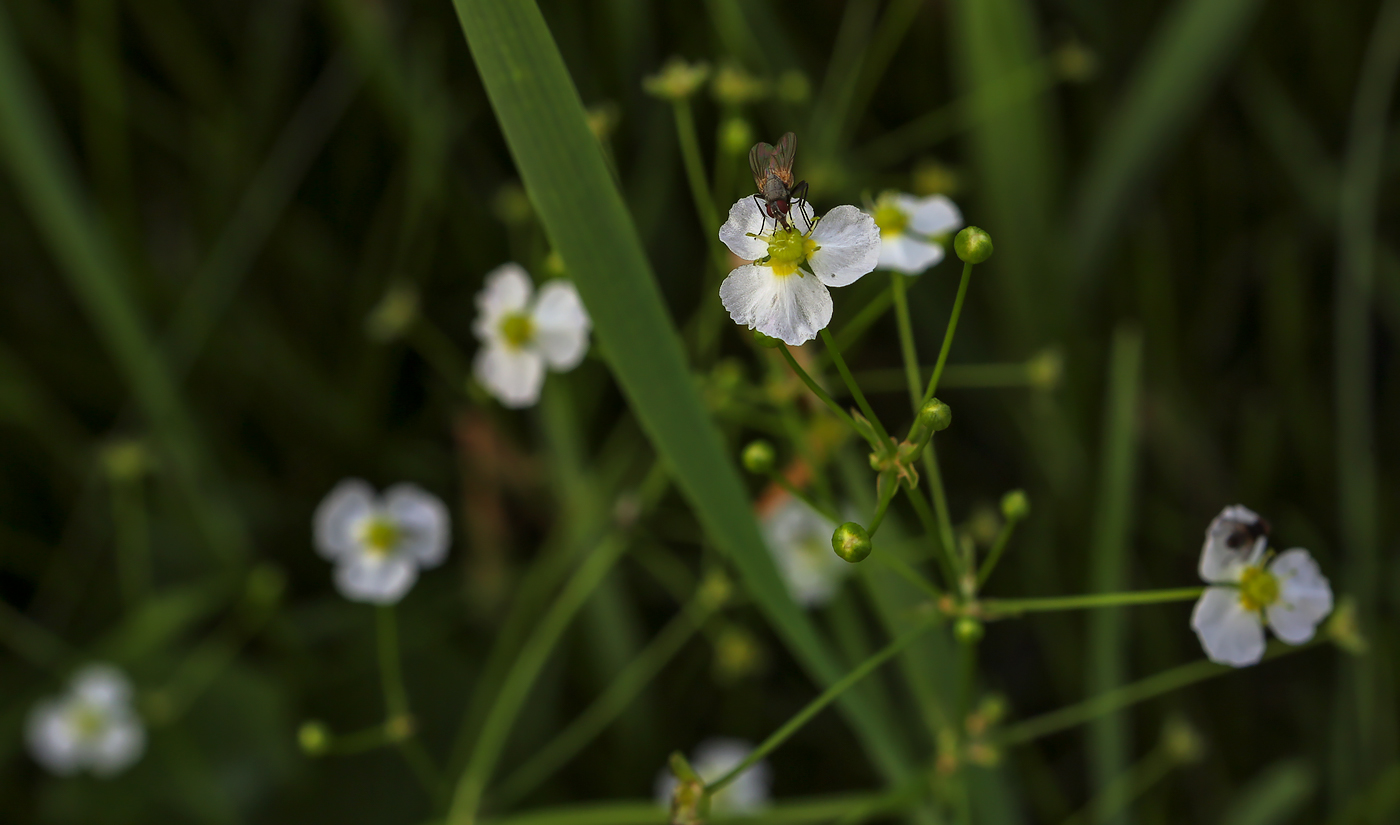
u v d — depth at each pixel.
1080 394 0.30
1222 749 0.30
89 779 0.31
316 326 0.34
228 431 0.33
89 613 0.33
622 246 0.22
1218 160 0.33
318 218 0.34
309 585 0.33
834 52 0.33
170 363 0.32
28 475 0.33
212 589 0.31
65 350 0.33
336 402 0.33
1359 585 0.29
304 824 0.30
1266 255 0.33
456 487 0.33
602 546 0.27
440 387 0.34
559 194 0.22
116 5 0.32
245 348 0.33
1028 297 0.29
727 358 0.31
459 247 0.33
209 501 0.31
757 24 0.30
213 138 0.33
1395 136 0.31
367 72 0.30
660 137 0.30
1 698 0.32
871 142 0.33
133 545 0.32
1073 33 0.33
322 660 0.32
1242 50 0.32
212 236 0.33
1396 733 0.28
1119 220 0.30
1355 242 0.29
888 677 0.29
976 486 0.32
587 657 0.30
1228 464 0.32
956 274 0.30
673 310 0.31
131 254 0.32
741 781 0.28
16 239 0.33
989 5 0.28
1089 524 0.30
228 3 0.33
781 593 0.24
